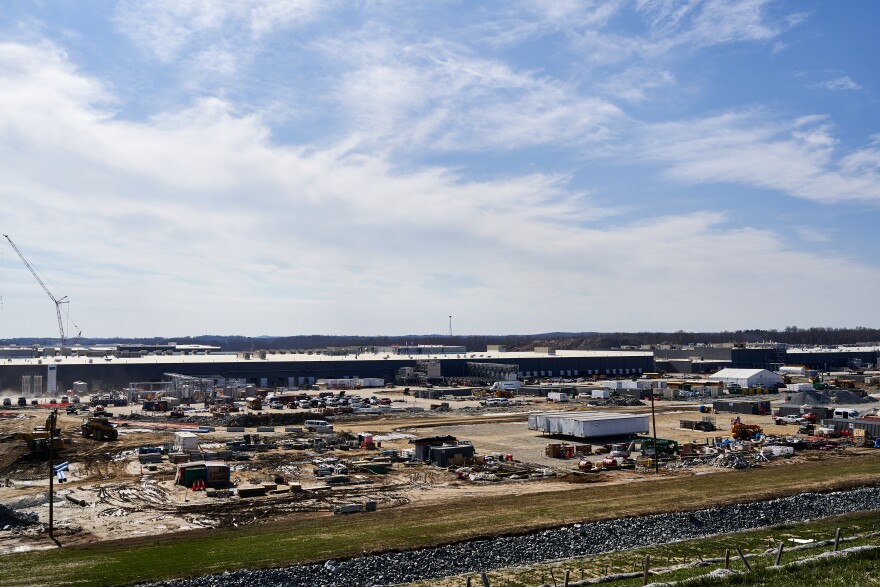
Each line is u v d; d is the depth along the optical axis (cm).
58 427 11494
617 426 10844
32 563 4772
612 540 5469
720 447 9962
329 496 7019
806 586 3366
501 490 7275
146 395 16688
